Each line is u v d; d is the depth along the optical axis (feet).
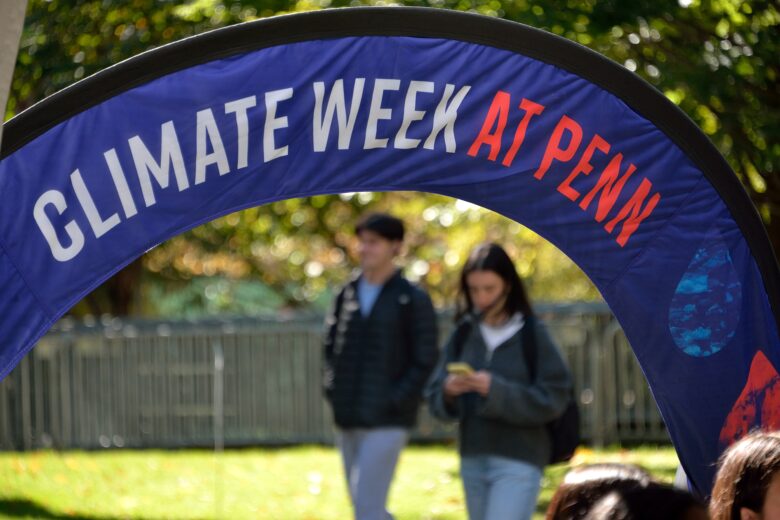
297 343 92.22
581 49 27.89
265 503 64.44
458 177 27.78
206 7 59.77
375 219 42.42
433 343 42.09
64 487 69.62
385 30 26.91
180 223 26.07
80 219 25.40
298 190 26.91
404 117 27.27
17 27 21.31
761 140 53.72
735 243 29.14
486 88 27.63
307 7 59.62
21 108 65.21
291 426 91.71
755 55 52.90
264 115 26.40
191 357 91.50
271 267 149.07
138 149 25.64
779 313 29.25
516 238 115.75
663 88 53.11
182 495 67.05
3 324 25.16
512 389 33.96
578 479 18.89
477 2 54.24
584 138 28.19
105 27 63.21
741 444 22.13
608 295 28.99
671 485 17.28
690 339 29.22
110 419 90.68
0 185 24.99
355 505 41.83
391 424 41.63
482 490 35.06
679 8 54.29
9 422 89.56
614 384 87.40
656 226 28.89
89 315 121.08
